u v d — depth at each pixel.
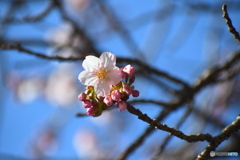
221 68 4.95
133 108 2.72
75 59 3.94
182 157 5.84
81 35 6.29
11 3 6.44
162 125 2.75
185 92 4.83
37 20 5.76
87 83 2.80
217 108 7.06
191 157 5.76
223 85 7.32
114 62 2.80
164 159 5.89
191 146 5.98
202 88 4.93
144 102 3.68
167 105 4.55
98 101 2.84
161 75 4.71
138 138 4.27
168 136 4.48
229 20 2.77
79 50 5.41
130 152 4.24
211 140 2.81
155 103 4.34
